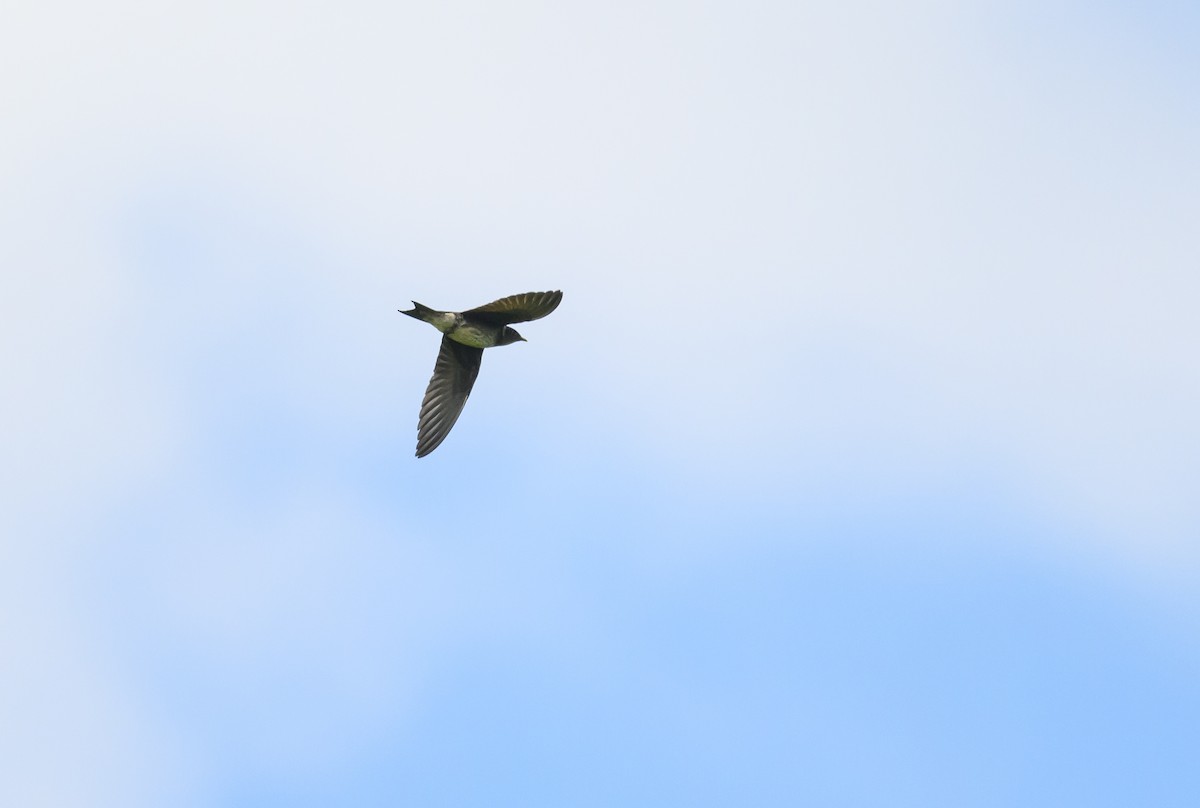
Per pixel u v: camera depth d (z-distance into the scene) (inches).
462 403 1039.6
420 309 979.3
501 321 993.5
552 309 981.2
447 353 1029.8
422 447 1029.2
